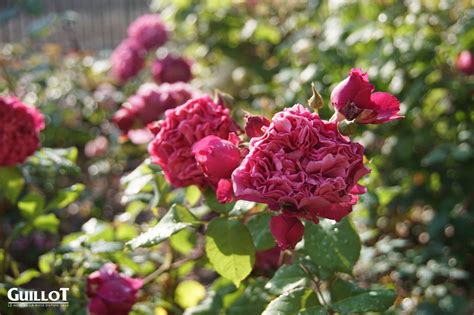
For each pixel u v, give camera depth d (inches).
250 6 68.1
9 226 59.6
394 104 29.2
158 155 33.4
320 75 51.3
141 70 73.7
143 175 37.3
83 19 147.4
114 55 71.8
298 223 28.2
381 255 54.1
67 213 67.8
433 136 55.7
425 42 52.7
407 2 54.8
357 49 54.5
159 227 31.6
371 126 52.8
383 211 57.5
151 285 46.3
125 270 41.4
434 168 56.3
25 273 40.1
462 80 53.3
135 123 42.7
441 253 53.9
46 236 62.5
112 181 73.2
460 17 53.1
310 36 59.2
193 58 72.5
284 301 31.4
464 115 54.9
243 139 33.1
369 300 31.9
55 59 75.7
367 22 55.4
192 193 37.9
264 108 51.9
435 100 55.6
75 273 40.2
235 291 39.4
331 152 27.6
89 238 43.1
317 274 34.4
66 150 43.1
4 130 39.1
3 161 39.4
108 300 36.4
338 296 32.5
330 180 27.1
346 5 56.8
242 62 69.7
